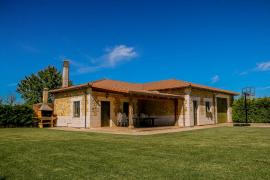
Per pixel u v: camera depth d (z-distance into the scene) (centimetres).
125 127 1766
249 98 2392
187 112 2025
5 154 644
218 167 490
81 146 782
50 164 528
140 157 595
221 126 1962
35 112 2123
